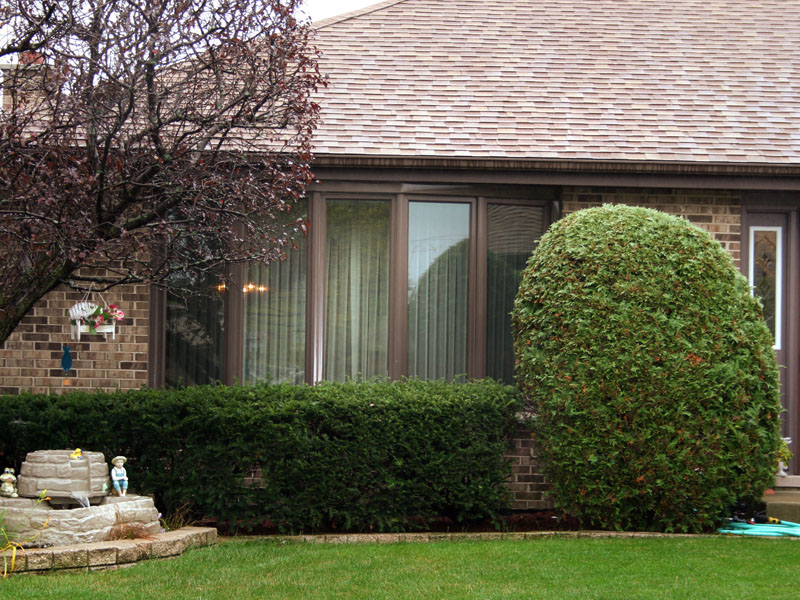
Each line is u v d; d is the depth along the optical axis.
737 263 9.09
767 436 7.65
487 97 9.66
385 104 9.39
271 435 7.43
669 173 8.69
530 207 9.16
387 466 7.68
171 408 7.42
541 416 7.74
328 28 10.83
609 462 7.45
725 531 7.70
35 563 5.95
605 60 10.53
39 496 6.57
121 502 6.75
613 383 7.43
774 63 10.59
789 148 8.93
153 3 6.18
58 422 7.42
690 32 11.23
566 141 8.89
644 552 6.74
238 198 6.55
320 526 7.84
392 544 7.16
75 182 5.85
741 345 7.63
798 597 5.45
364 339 8.92
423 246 8.99
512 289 9.11
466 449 7.68
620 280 7.59
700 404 7.45
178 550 6.64
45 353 8.54
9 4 6.12
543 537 7.50
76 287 6.48
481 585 5.75
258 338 8.89
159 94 6.47
